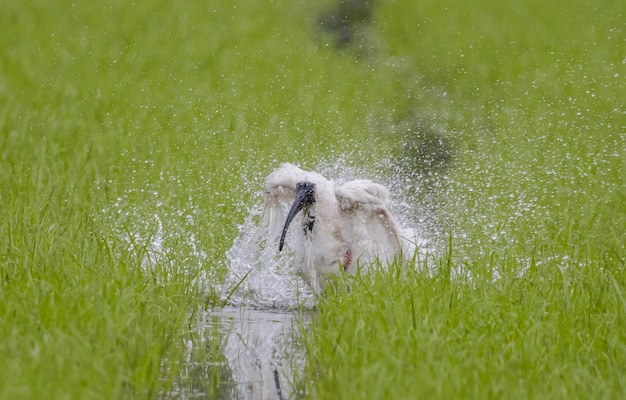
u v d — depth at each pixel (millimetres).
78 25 88938
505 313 24938
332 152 51969
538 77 77000
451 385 19812
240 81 72938
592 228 38375
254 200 40969
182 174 44719
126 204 38562
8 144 47188
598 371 21422
